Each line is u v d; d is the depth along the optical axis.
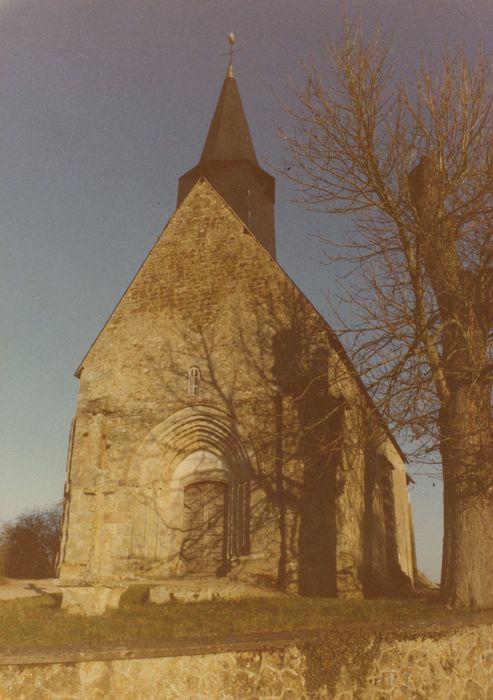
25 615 10.91
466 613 11.53
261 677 8.07
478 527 12.80
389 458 25.88
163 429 19.62
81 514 18.75
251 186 26.83
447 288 13.64
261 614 11.27
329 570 16.56
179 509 19.34
